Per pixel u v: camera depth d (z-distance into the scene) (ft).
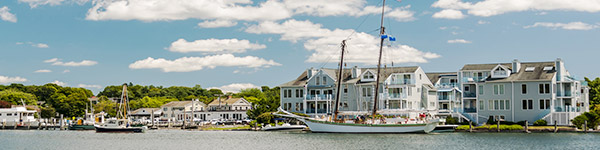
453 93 377.71
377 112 320.50
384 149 236.02
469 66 376.68
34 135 359.46
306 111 397.60
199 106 637.30
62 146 271.08
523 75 344.69
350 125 313.53
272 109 428.15
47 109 595.47
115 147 263.49
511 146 240.32
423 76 390.83
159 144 275.80
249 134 337.72
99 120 442.09
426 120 313.12
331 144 257.34
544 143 249.96
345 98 386.32
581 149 227.20
